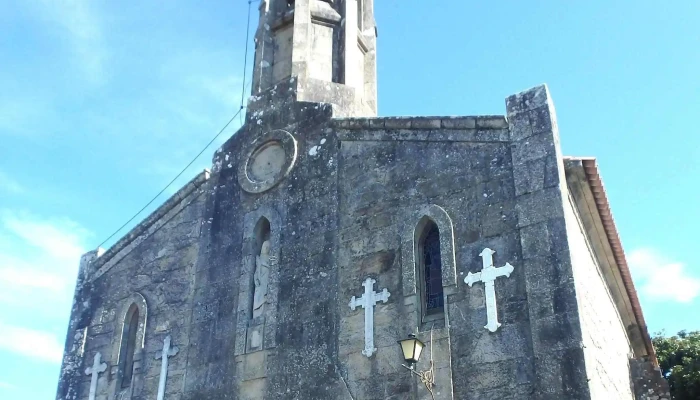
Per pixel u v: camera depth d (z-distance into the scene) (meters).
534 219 12.99
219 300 16.33
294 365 14.52
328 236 15.42
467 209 13.85
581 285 13.11
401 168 15.13
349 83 18.44
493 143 14.16
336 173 16.00
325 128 16.73
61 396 17.56
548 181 13.16
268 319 15.34
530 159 13.55
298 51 18.42
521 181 13.45
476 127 14.50
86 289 18.92
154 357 16.67
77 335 18.28
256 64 19.34
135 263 18.38
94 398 17.09
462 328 12.91
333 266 15.02
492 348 12.45
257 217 16.67
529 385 11.84
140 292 17.81
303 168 16.58
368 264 14.60
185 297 16.97
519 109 14.12
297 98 17.67
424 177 14.72
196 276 17.03
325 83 18.09
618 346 18.69
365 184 15.48
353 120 16.25
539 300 12.31
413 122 15.32
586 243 15.78
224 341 15.74
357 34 19.50
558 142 13.71
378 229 14.82
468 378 12.47
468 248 13.49
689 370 28.14
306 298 15.05
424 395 12.74
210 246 17.17
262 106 18.11
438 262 14.07
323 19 19.31
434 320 13.41
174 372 16.16
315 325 14.66
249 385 14.88
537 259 12.65
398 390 13.09
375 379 13.44
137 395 16.42
